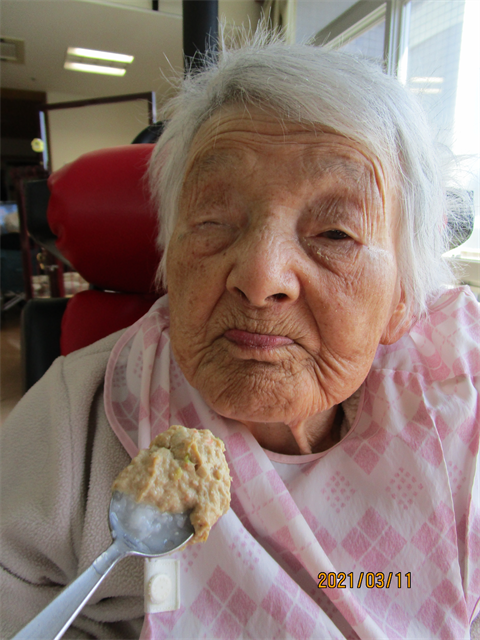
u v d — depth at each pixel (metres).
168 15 3.81
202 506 0.41
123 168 0.91
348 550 0.59
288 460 0.65
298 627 0.48
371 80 0.54
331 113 0.49
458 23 1.98
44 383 0.73
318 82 0.50
